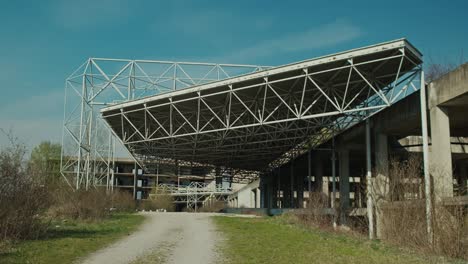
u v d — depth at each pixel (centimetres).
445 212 1902
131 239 2125
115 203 5194
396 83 2897
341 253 1580
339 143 4366
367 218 3347
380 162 3494
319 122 3903
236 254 1606
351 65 2912
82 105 4472
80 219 3181
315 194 3369
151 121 4319
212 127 4203
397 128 3453
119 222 3331
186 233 2514
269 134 4469
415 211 2078
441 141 2789
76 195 3344
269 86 3241
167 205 8362
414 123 3291
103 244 1864
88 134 4622
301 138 4541
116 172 10331
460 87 2595
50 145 5881
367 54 2841
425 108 2814
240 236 2308
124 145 4803
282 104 3744
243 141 4734
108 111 4069
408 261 1427
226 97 3638
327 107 3838
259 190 9212
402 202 2180
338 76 3231
